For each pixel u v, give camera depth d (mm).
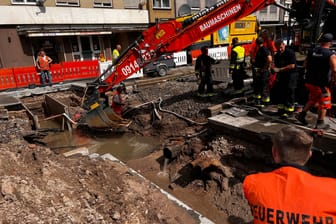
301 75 6402
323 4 5910
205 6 24203
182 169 6051
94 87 7992
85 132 8977
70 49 17375
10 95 10789
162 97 10461
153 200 3879
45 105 11602
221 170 5301
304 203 1519
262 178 1755
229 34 19656
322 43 4648
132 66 7727
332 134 4605
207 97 9102
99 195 3531
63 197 3131
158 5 20797
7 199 2691
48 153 4504
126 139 8297
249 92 8734
